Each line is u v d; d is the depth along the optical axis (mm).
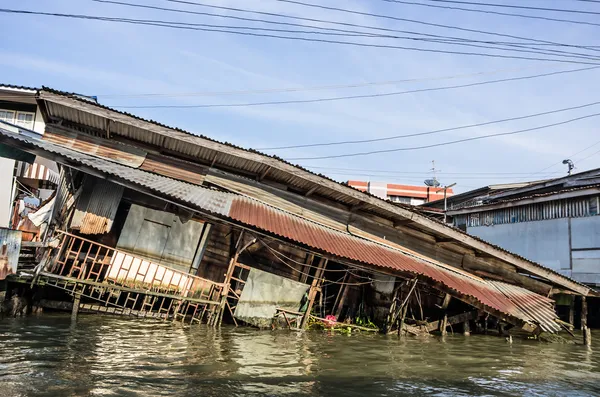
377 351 11094
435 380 8586
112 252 12914
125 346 8953
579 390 8578
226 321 13422
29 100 18547
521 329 16844
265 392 6887
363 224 15758
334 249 12586
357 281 15664
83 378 6727
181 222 12945
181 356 8555
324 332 13531
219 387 6902
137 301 12945
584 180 21078
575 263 19297
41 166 18672
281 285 13070
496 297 14555
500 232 23312
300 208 14898
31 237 17688
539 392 8250
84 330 10094
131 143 13672
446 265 16438
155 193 11609
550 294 17000
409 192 49312
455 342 13781
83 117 12602
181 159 13977
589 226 18891
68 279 11125
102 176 11531
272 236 12516
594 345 15078
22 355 7691
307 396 6895
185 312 12320
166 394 6363
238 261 13859
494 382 8773
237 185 14305
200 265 13344
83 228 12352
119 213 13266
